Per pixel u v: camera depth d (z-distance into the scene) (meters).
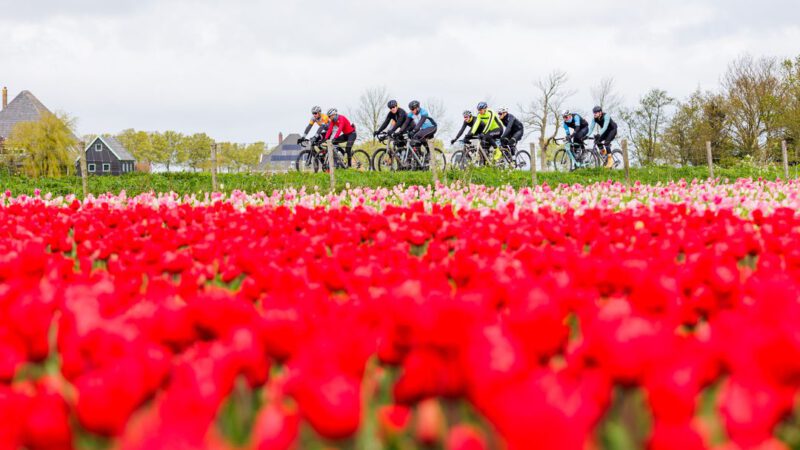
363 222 9.22
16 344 3.20
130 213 10.17
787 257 5.52
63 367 3.03
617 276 4.55
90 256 6.65
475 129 31.89
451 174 25.89
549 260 5.31
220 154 168.12
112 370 2.50
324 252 6.38
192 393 2.42
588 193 18.19
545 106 69.62
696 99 81.62
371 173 27.23
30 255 5.38
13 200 18.17
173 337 3.24
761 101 76.25
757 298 4.15
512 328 3.03
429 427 2.51
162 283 4.57
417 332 2.70
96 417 2.34
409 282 3.58
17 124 61.03
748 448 2.34
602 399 2.44
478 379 2.36
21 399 2.39
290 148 167.38
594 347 2.60
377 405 3.08
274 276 4.66
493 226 7.79
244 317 3.31
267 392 2.97
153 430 2.12
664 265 5.39
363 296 4.09
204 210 11.09
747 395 2.46
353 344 2.80
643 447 2.60
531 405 2.00
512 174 27.00
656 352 2.52
